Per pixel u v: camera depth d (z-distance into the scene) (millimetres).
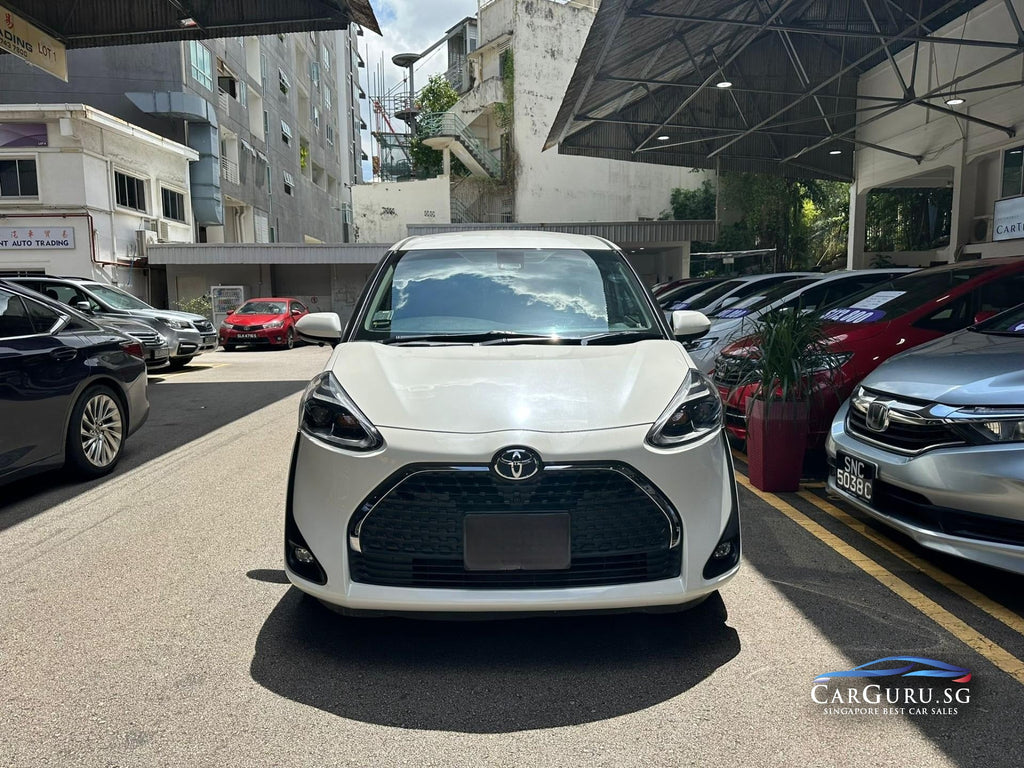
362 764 2127
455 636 2926
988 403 3080
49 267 19562
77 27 10422
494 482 2459
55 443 4938
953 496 3086
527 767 2107
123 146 21141
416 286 3707
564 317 3480
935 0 12047
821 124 16328
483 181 32156
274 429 7531
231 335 19562
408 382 2793
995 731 2258
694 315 3752
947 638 2865
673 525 2541
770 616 3068
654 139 16219
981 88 10953
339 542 2525
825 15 12750
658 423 2582
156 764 2125
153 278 23766
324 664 2707
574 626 3008
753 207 27812
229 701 2459
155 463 6012
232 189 28125
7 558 3834
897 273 7594
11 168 19422
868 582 3410
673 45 12047
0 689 2537
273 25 10219
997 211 12008
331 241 46812
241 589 3406
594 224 24188
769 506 4586
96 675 2631
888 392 3623
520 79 31000
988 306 5430
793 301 7359
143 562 3768
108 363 5512
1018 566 2916
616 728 2301
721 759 2137
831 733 2256
